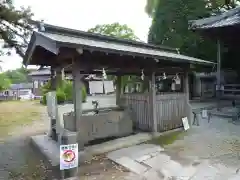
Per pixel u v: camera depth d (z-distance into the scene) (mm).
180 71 6848
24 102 19188
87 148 4910
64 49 4125
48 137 6219
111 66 5324
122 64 5531
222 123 7008
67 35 4707
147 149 4770
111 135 5863
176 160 4082
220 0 15000
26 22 9117
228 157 4090
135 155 4434
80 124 4941
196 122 7312
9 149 5441
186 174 3488
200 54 15078
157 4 16219
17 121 9555
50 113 5625
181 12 15125
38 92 25000
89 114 6059
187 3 15023
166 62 6164
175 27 15375
